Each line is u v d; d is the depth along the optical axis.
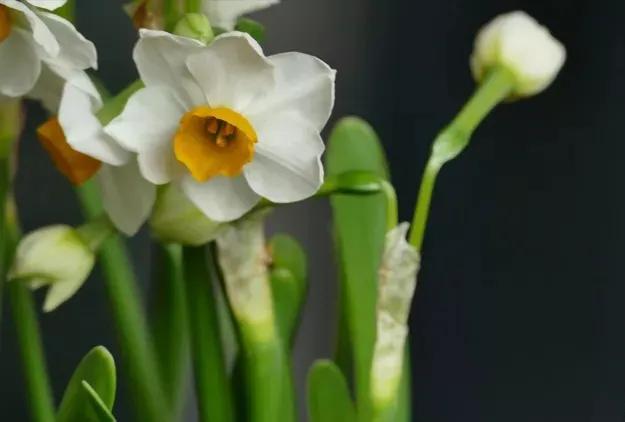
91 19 0.53
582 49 0.57
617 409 0.56
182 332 0.45
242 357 0.42
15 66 0.40
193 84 0.40
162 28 0.41
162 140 0.40
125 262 0.44
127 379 0.44
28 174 0.52
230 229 0.41
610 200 0.56
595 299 0.57
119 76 0.53
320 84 0.40
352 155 0.45
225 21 0.42
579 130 0.57
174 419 0.45
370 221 0.45
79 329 0.53
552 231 0.59
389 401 0.42
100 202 0.44
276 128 0.40
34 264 0.40
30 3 0.39
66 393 0.41
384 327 0.42
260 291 0.41
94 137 0.40
